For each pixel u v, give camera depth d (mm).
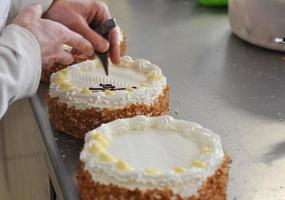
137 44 1672
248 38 1641
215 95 1368
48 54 1115
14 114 1627
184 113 1284
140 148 985
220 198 941
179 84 1425
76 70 1262
